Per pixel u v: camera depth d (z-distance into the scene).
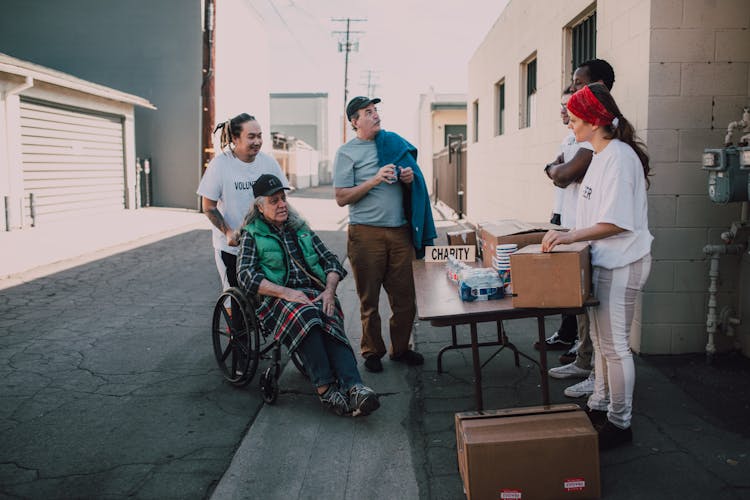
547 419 2.90
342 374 3.79
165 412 3.98
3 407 4.05
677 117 4.43
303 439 3.57
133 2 19.20
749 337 4.45
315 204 23.27
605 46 5.18
